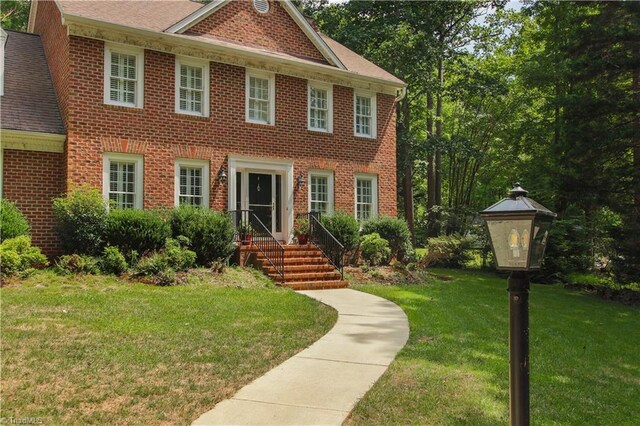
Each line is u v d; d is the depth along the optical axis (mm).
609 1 16156
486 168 28656
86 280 10586
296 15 16297
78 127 12367
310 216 15219
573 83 17609
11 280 9953
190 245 12773
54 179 12719
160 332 7016
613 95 15461
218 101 14562
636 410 5152
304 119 16219
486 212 3285
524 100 25609
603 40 15836
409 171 25203
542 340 8133
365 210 17672
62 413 4348
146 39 13336
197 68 14398
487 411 4699
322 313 8891
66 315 7652
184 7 16438
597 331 9312
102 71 12789
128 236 12023
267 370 5715
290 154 15836
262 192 15453
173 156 13734
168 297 9555
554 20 21219
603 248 16156
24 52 15125
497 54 28656
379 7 23781
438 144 23547
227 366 5738
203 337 6875
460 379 5570
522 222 3141
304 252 13938
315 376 5555
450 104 31078
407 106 25141
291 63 15602
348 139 17156
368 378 5516
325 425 4285
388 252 15977
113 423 4211
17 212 11508
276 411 4559
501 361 6328
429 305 10320
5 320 7168
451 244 18922
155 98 13531
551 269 17109
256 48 15445
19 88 13461
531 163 22062
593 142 15164
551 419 4746
